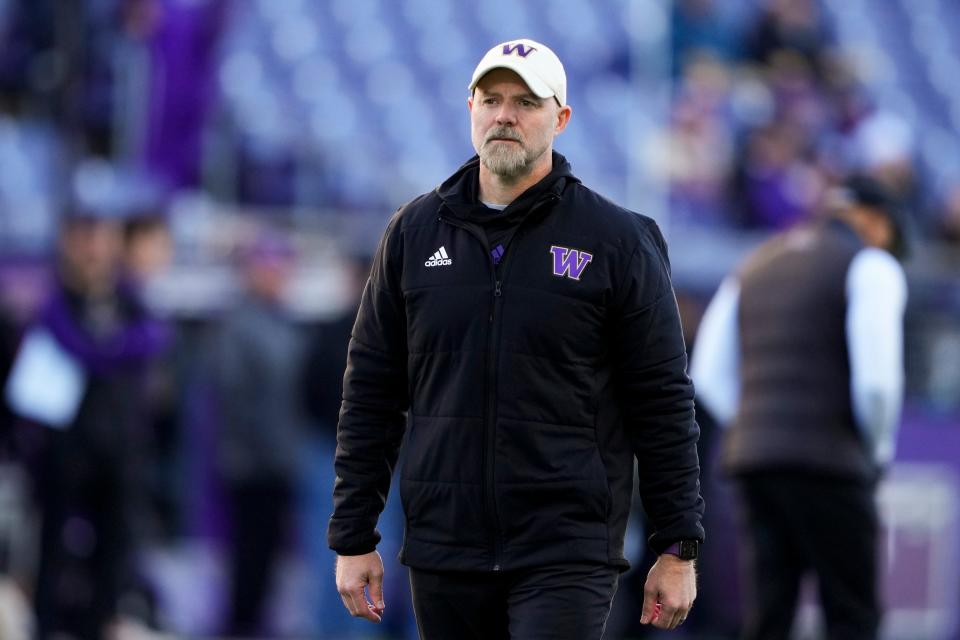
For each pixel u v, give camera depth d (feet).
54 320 79.10
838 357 65.87
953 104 189.26
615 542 42.19
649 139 142.61
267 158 118.42
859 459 65.62
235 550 89.04
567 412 41.37
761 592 67.36
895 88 188.24
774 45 156.56
